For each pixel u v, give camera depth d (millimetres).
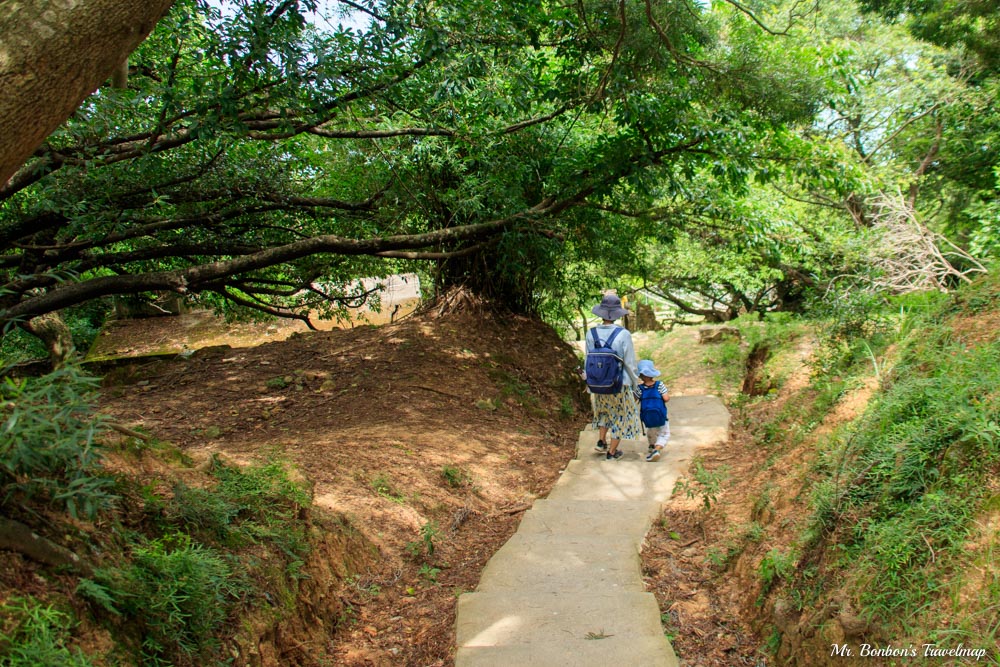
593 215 12195
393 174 9477
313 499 5020
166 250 7941
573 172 10781
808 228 18578
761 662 3777
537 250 11445
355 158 9375
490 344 11930
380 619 4426
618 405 7660
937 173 19172
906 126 18797
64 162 6492
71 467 2742
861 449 4152
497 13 7621
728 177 10727
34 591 2471
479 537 5910
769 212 13969
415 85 7797
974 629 2553
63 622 2447
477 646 3766
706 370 14742
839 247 11883
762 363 11516
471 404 9672
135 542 3129
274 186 8875
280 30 6246
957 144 17828
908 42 17984
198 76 6773
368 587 4699
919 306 7160
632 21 8414
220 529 3719
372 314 16375
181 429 8273
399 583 4895
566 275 14680
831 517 3828
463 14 7438
